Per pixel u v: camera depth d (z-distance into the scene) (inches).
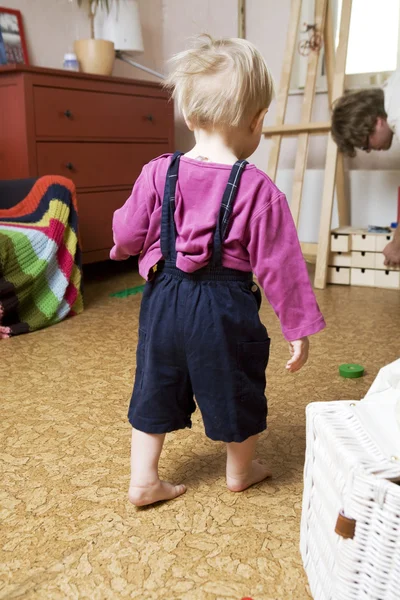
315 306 40.6
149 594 35.5
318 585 33.6
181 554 38.9
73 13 122.0
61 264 88.3
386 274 107.6
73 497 45.2
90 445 52.6
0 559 38.6
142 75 140.0
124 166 113.5
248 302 41.1
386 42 116.7
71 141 102.0
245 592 35.6
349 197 123.8
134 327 85.7
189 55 41.5
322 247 108.2
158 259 41.4
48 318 85.3
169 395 42.0
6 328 80.8
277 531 41.3
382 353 74.7
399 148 119.3
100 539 40.4
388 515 28.4
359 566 29.7
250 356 41.4
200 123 41.4
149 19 138.5
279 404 60.4
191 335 40.2
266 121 134.1
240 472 45.3
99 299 101.3
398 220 110.9
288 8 125.1
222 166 39.5
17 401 61.3
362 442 31.6
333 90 108.1
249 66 40.2
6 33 108.5
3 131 96.7
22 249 82.4
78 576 37.0
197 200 39.7
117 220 42.7
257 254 39.6
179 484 46.8
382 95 93.1
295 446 52.8
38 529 41.5
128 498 44.8
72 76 100.5
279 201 39.4
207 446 52.7
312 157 129.2
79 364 71.5
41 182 90.4
